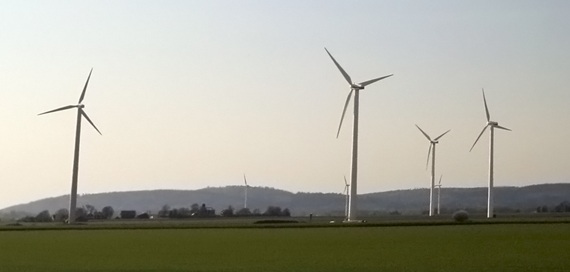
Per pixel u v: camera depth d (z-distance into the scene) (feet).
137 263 160.66
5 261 168.25
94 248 207.72
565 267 141.79
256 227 346.54
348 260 162.50
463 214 403.75
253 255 178.09
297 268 146.82
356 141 401.49
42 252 195.21
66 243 231.30
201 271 143.02
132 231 316.40
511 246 196.65
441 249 189.26
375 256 171.63
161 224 431.84
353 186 402.93
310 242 222.89
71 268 151.12
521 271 135.95
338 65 401.70
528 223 357.41
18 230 340.59
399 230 293.84
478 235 248.32
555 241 214.69
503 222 368.68
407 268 143.84
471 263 151.53
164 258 172.14
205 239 244.83
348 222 392.06
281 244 215.51
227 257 173.37
